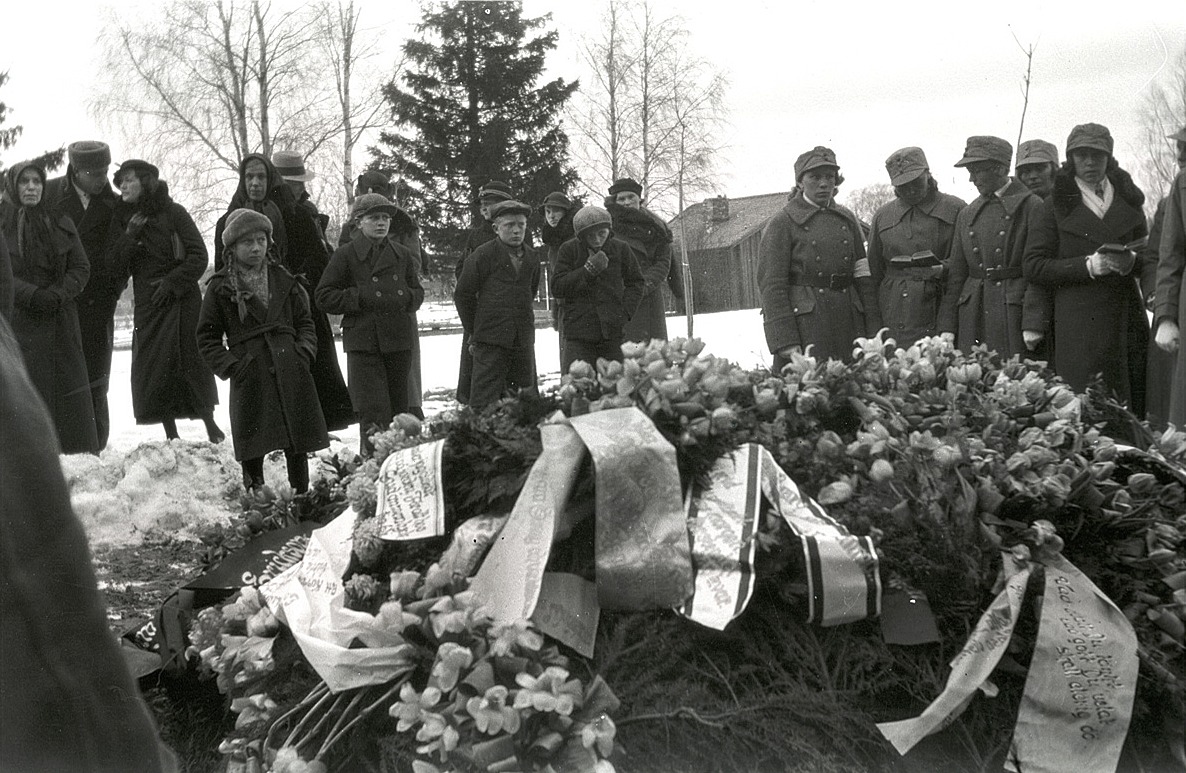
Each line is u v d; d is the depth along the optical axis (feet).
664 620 8.73
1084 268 23.36
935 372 11.93
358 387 27.58
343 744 8.54
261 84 99.81
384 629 8.37
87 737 3.76
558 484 8.93
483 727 7.57
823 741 8.45
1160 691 8.91
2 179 27.32
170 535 23.54
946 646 8.93
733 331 78.74
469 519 9.32
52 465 3.87
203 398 31.09
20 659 3.65
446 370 57.31
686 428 9.28
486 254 29.91
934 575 9.04
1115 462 10.91
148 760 4.00
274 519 12.59
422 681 8.49
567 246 29.89
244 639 9.34
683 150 111.24
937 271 25.22
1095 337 23.54
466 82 136.05
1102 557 9.59
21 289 26.78
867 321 25.34
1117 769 8.86
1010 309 24.67
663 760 8.39
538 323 103.14
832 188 24.97
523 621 8.18
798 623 8.84
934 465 9.43
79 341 28.27
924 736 8.47
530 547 8.75
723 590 8.53
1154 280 23.63
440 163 135.03
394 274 27.81
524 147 135.64
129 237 30.45
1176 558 9.46
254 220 23.03
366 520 9.80
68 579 3.80
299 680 9.14
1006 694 8.94
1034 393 11.57
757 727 8.39
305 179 32.55
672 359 10.15
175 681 11.09
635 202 33.55
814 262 24.64
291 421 23.11
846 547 8.70
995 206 24.98
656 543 8.66
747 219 150.71
